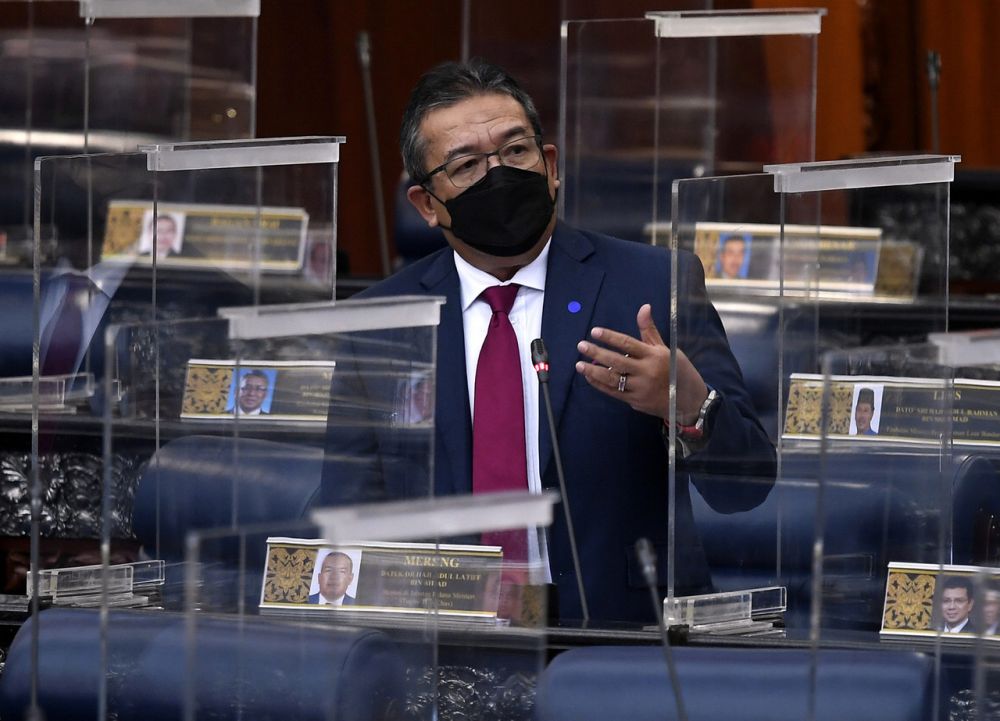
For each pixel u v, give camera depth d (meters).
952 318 13.27
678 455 8.34
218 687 7.07
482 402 9.45
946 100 20.81
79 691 7.91
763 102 13.66
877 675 6.92
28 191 14.46
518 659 7.61
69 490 9.45
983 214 14.87
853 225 8.93
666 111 13.72
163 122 13.62
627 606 9.37
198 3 13.45
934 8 20.64
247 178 10.33
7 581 11.05
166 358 8.45
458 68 9.64
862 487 7.84
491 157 9.41
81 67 14.34
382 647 7.22
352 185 22.02
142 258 10.10
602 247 9.92
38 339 9.67
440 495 9.38
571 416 9.46
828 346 8.77
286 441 8.16
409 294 9.83
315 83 21.97
